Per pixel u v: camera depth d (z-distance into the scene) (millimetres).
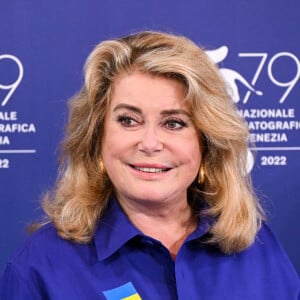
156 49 1772
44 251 1820
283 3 3096
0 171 3070
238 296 1863
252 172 3127
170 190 1784
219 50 3082
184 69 1718
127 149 1746
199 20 3062
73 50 3041
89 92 1809
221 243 1923
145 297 1785
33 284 1768
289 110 3125
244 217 1943
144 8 3041
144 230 1909
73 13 3029
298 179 3160
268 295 1899
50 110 3059
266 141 3131
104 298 1752
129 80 1745
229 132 1823
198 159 1837
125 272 1815
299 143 3143
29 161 3074
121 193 1842
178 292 1798
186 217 1960
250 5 3082
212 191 1956
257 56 3102
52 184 3082
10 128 3057
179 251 1861
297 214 3178
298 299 1936
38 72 3041
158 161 1752
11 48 3025
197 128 1802
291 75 3117
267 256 1989
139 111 1730
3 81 3035
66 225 1847
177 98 1738
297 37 3109
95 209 1883
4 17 3014
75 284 1768
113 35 3045
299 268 3227
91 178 1907
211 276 1886
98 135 1855
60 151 1983
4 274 1804
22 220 3092
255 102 3109
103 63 1804
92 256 1827
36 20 3025
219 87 1805
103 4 3033
